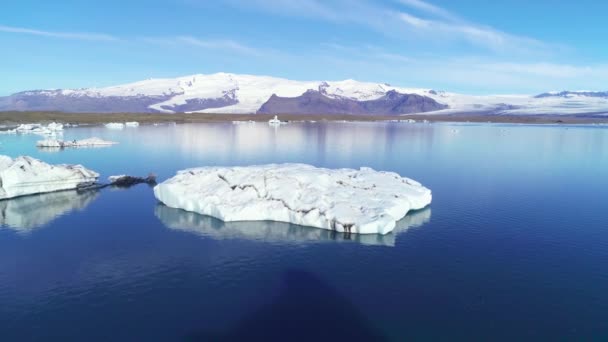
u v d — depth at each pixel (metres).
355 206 41.44
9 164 53.09
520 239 37.72
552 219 43.62
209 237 37.66
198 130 169.50
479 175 68.19
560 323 24.44
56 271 30.77
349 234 38.41
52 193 54.06
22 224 41.47
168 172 68.88
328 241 36.78
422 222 42.34
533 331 23.66
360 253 34.28
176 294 27.56
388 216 38.69
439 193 54.88
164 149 99.62
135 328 23.81
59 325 23.98
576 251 35.03
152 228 40.19
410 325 24.20
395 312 25.55
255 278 29.88
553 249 35.44
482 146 115.50
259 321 24.56
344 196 43.34
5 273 30.38
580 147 115.38
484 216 44.53
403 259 33.16
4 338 22.75
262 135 146.88
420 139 136.75
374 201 42.84
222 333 23.42
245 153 93.19
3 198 50.34
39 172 53.56
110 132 152.50
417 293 27.83
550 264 32.44
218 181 47.09
